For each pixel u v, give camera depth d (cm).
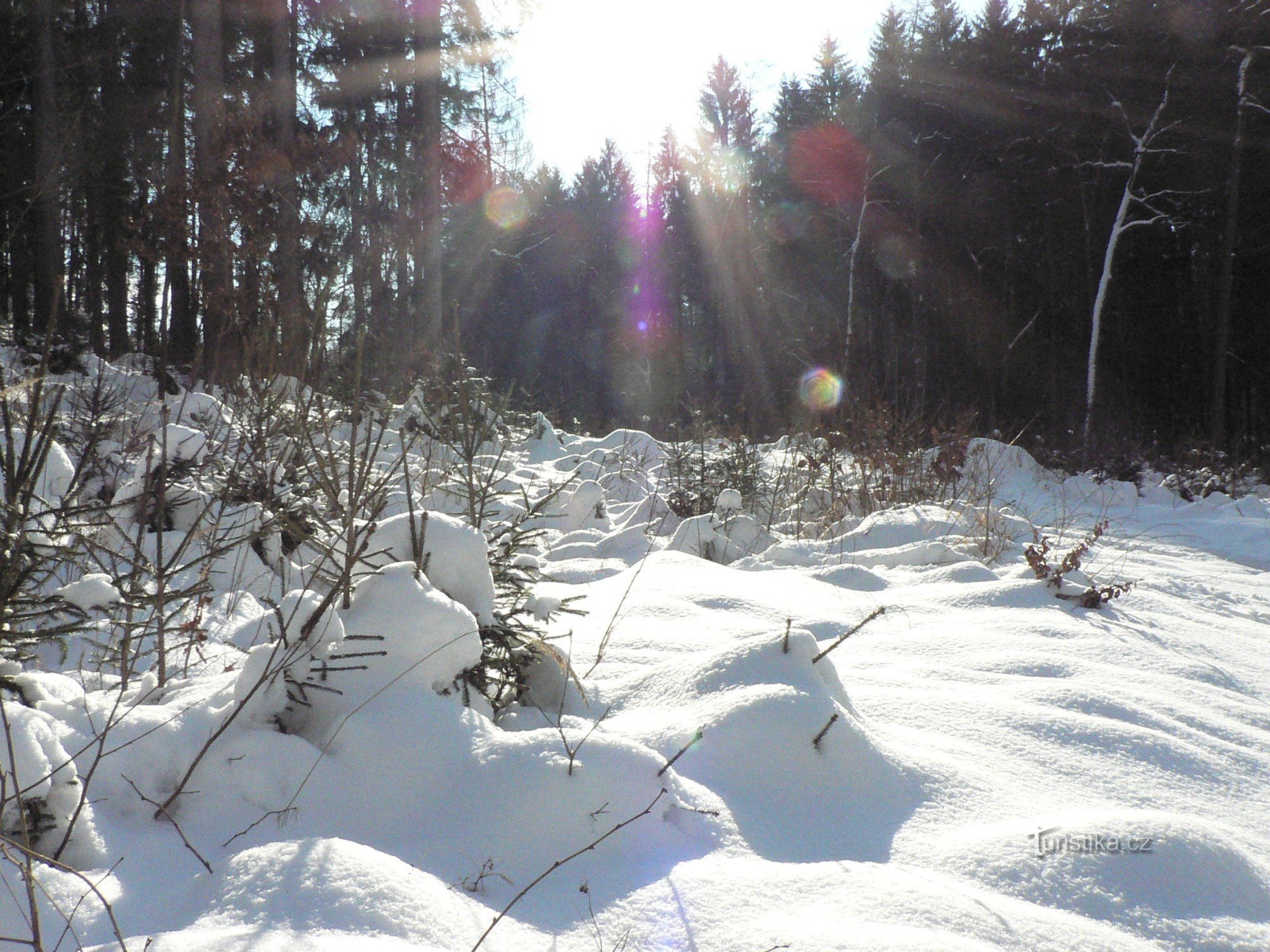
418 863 175
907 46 3192
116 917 150
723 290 3647
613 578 464
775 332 3481
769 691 229
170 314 1614
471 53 1723
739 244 3603
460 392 370
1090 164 2405
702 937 152
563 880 170
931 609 416
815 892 168
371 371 980
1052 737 253
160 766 192
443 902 154
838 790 211
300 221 1010
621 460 966
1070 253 2612
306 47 1922
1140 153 2220
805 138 3178
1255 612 493
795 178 3209
